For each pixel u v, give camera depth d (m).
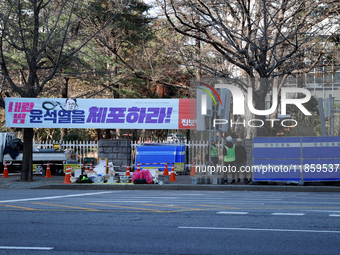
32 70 18.92
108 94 33.66
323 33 22.16
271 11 25.42
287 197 13.45
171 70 28.03
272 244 6.34
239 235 6.98
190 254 5.81
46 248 6.16
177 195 13.98
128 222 8.21
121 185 17.09
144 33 29.89
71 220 8.45
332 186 16.88
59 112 20.55
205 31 23.39
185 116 20.30
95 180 18.06
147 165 22.34
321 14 24.16
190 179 19.88
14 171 23.75
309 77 25.17
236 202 11.67
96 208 10.19
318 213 9.32
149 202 11.58
